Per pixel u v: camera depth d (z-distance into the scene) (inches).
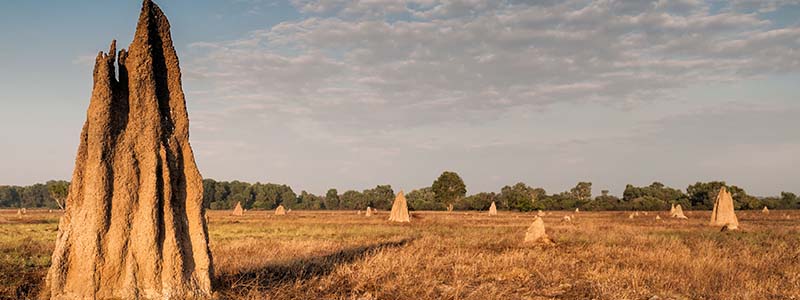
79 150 435.8
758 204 4475.9
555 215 3366.1
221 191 6599.4
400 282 554.3
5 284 478.3
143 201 426.9
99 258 410.0
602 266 695.7
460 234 1368.1
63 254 410.9
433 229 1626.5
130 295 410.9
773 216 3038.9
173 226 436.8
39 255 743.7
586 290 553.6
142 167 433.4
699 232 1457.9
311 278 561.6
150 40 449.1
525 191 6309.1
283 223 2036.2
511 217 2878.9
